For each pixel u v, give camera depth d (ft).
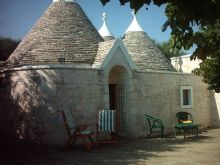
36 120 46.80
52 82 46.16
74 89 47.01
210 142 46.78
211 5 10.44
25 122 48.42
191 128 51.21
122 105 54.85
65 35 57.88
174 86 59.52
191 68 76.33
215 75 45.98
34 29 60.85
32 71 47.57
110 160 34.32
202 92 64.49
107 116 44.73
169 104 58.39
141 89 54.70
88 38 58.75
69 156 36.96
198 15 11.12
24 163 33.22
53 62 54.34
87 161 33.83
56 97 45.96
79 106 47.14
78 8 63.93
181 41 13.07
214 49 13.41
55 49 55.83
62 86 46.32
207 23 10.81
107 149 41.78
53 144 45.37
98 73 49.44
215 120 66.18
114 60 51.72
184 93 61.93
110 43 54.24
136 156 36.55
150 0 11.36
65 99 46.32
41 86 46.62
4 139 49.08
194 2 10.73
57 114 45.80
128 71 53.31
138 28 70.95
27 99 48.08
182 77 61.00
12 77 51.08
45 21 60.54
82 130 42.11
